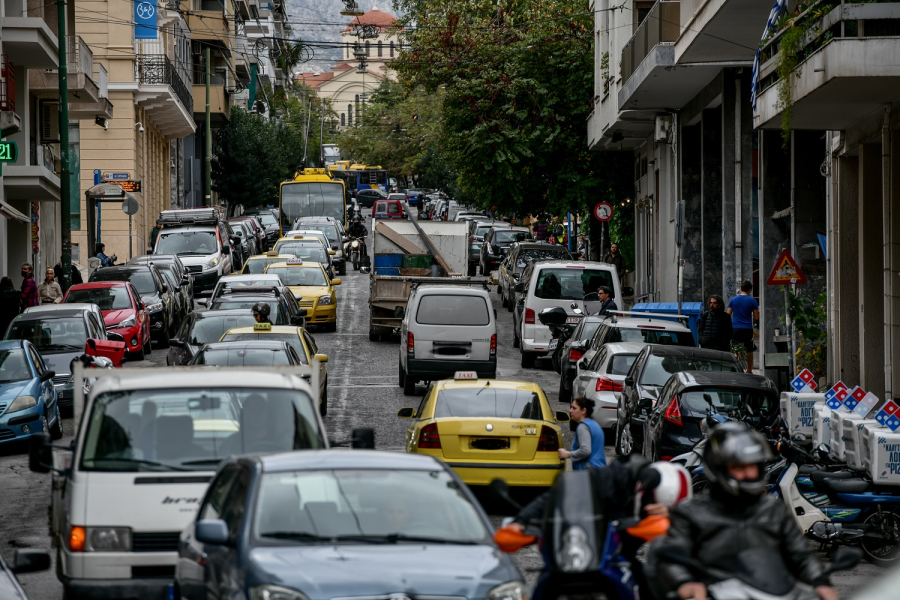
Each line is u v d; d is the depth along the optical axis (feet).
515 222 566.36
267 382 79.41
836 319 168.96
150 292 255.70
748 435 48.80
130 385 78.13
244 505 58.03
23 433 143.64
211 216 356.38
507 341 266.36
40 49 259.19
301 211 514.68
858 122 151.64
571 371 177.78
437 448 109.81
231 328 173.78
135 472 73.26
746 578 48.14
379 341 257.55
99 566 70.18
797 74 131.44
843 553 50.67
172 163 552.41
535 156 347.97
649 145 308.40
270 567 52.65
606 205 321.73
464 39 354.33
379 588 51.24
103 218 412.16
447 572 53.26
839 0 121.08
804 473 91.56
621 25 285.64
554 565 50.24
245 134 629.51
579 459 94.38
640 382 132.57
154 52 426.51
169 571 70.79
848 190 168.04
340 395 188.14
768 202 202.49
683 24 203.72
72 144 400.26
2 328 225.97
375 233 280.10
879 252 158.10
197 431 76.02
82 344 178.70
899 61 117.08
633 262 353.31
